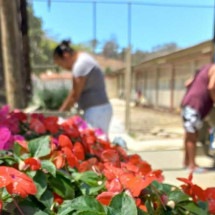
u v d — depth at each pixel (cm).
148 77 2492
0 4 465
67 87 905
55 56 330
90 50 826
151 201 103
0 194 95
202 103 375
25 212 95
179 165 396
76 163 125
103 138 202
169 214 101
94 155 157
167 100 2094
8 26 466
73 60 325
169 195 107
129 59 810
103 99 326
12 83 480
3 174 93
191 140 378
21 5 620
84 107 328
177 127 1119
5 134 130
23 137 160
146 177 106
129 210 89
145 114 1853
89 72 316
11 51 474
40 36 1013
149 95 2481
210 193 111
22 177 95
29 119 192
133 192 98
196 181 326
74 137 170
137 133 884
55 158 122
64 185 110
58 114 348
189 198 110
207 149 451
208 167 382
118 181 103
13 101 481
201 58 1438
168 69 2028
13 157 115
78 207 92
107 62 988
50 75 1005
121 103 2472
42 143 125
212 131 457
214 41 529
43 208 102
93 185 115
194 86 384
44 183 104
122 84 2698
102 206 93
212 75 370
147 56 1316
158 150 509
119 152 161
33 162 108
